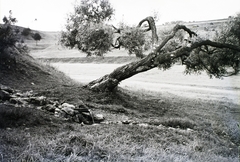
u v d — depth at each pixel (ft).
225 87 60.80
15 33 52.37
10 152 15.06
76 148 16.76
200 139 26.73
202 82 71.51
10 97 28.78
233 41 50.47
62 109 26.99
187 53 44.86
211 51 51.96
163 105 45.16
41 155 15.15
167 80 75.56
